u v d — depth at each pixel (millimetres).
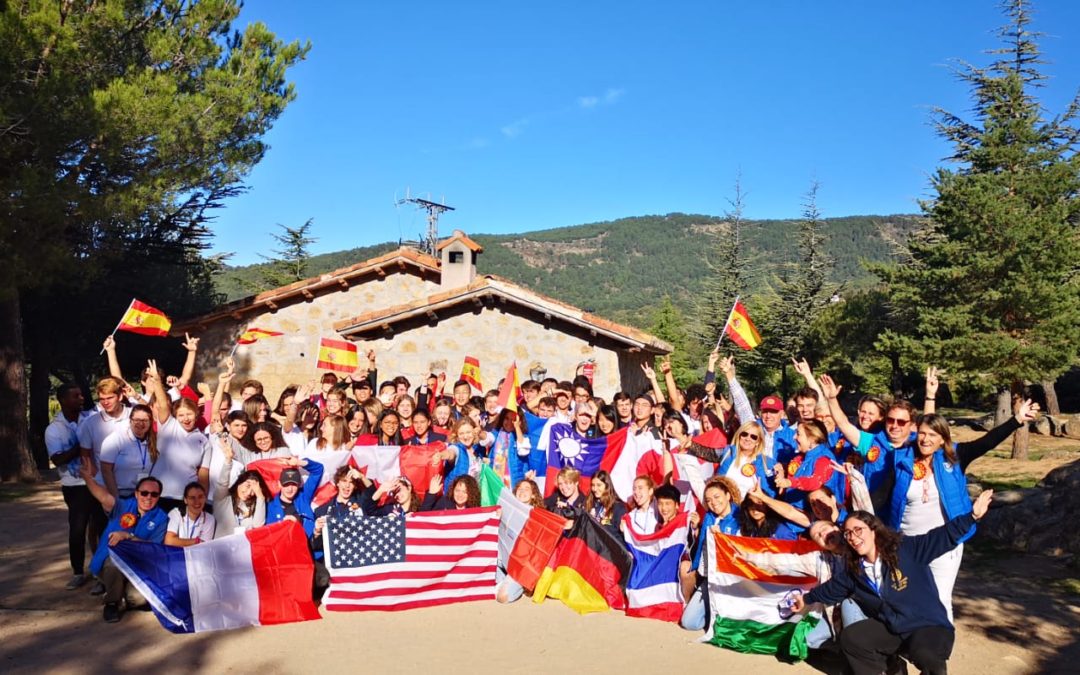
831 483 8117
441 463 10062
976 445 7176
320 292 23016
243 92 19734
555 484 10578
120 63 18672
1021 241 22781
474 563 9289
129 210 17562
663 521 9039
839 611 7129
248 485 8812
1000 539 12703
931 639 6266
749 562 7812
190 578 8102
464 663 7289
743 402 10625
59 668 6949
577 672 7121
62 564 10398
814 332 43250
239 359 22750
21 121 15570
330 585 8898
